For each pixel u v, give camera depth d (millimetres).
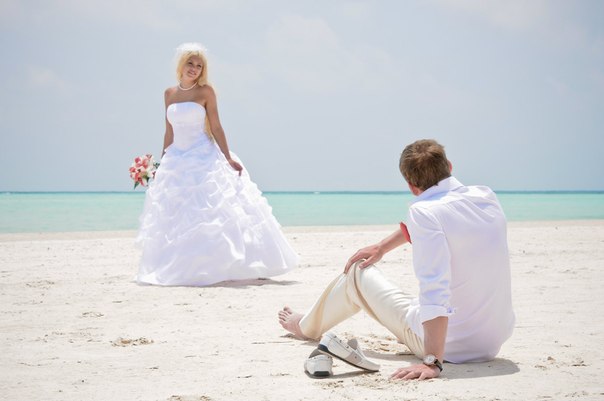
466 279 3451
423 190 3502
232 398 3035
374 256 3928
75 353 4031
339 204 54125
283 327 4520
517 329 4711
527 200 69688
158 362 3789
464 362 3650
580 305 5762
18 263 9398
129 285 7223
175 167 7633
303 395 3062
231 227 7426
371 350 4105
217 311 5613
